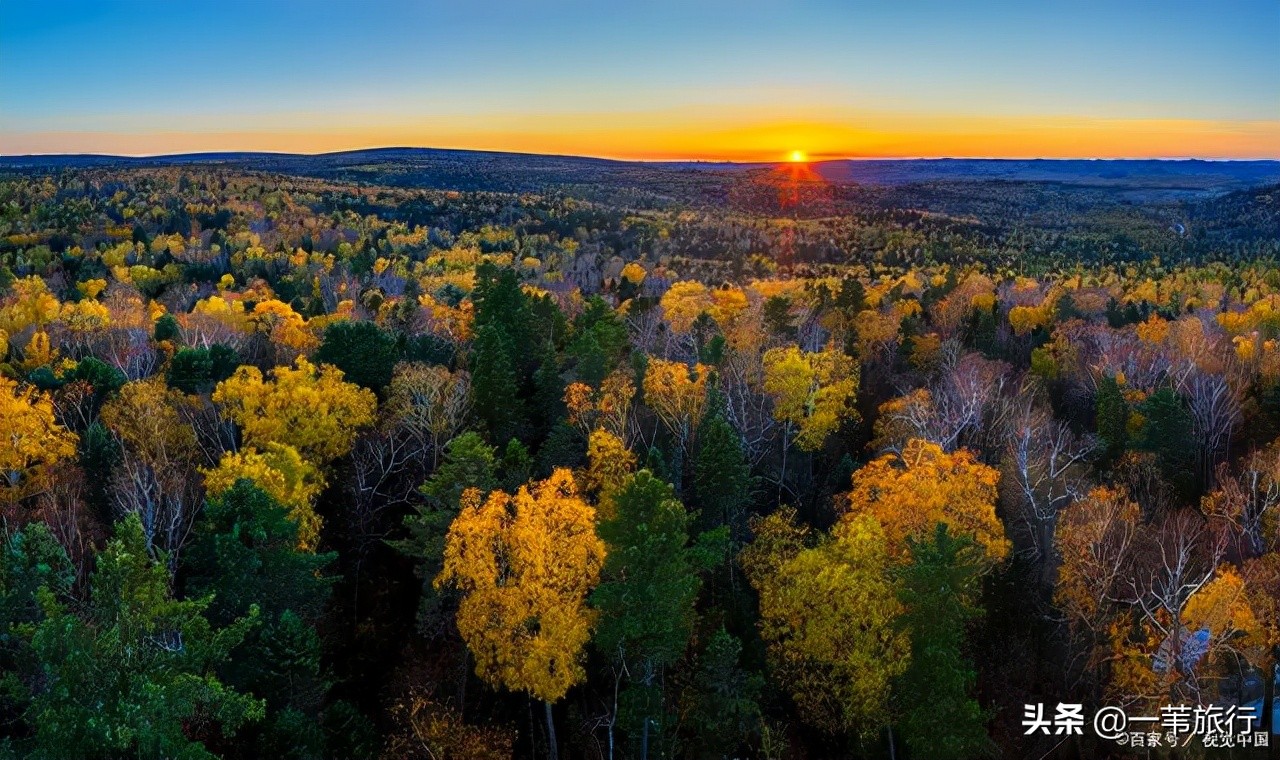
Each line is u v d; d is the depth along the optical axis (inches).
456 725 1483.8
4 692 1109.7
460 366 2751.0
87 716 850.8
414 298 4532.5
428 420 2071.9
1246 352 3002.0
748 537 2071.9
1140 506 1959.9
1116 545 1736.0
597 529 1528.1
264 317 3380.9
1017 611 1843.0
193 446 1884.8
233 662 1266.0
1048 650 1825.8
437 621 1668.3
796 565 1635.1
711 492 1950.1
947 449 2215.8
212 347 2418.8
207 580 1321.4
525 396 2568.9
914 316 3885.3
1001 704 1728.6
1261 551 1788.9
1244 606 1508.4
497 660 1387.8
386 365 2397.9
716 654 1515.7
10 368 2349.9
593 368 2434.8
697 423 2235.5
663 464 1953.7
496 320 2723.9
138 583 988.6
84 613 1175.0
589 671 1729.8
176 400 2055.9
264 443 1868.8
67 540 1451.8
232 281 5027.1
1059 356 3142.2
